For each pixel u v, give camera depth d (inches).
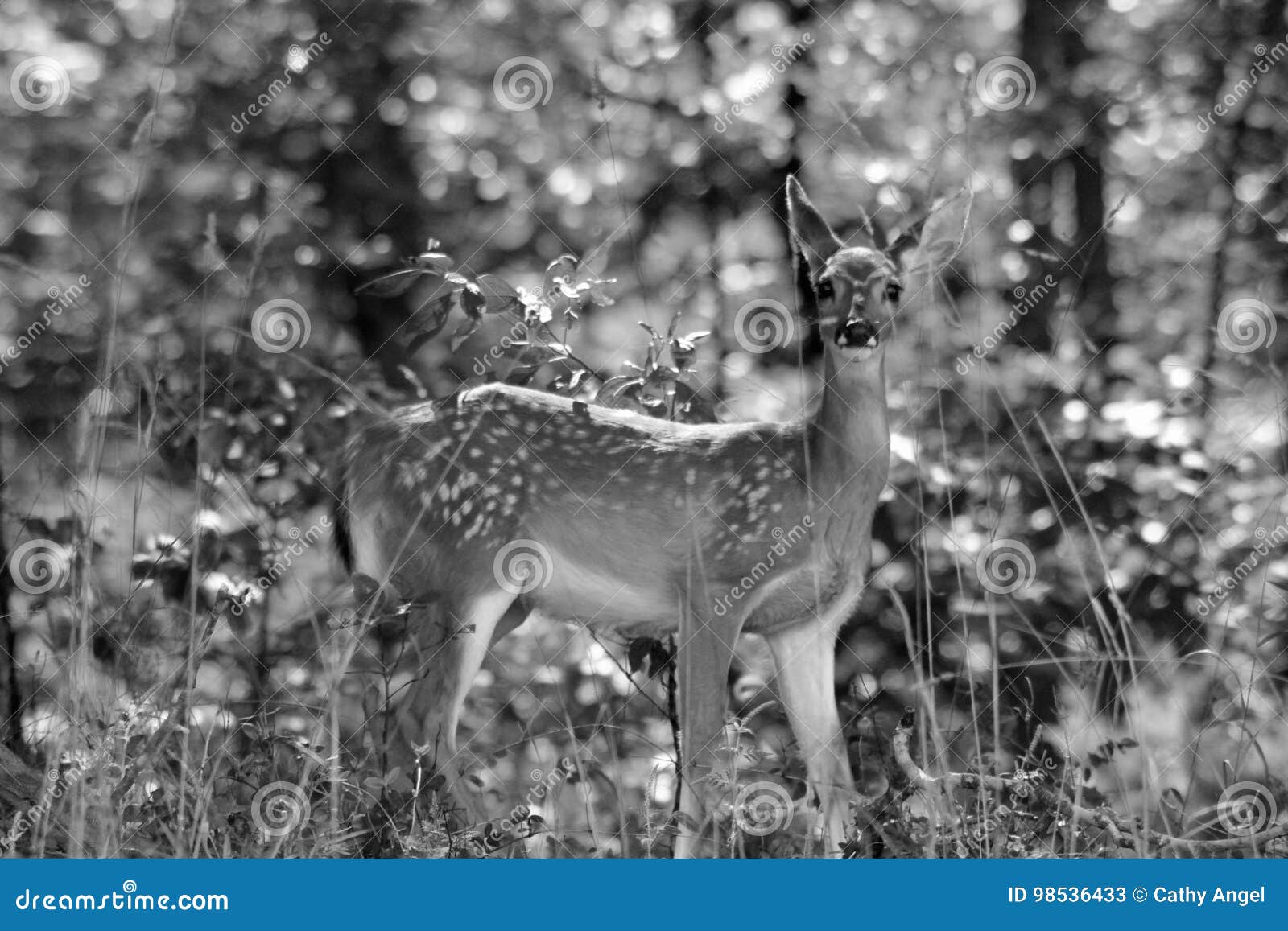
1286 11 694.5
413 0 706.2
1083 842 330.3
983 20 770.8
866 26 770.8
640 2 787.4
